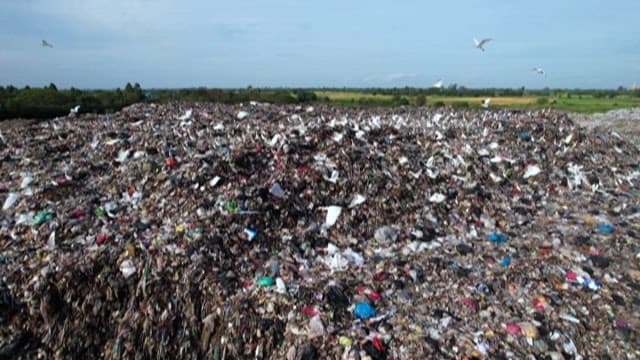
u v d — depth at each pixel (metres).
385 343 4.42
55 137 10.38
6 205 6.81
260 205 6.80
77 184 7.57
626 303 5.10
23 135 10.70
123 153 8.74
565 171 9.63
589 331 4.68
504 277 5.54
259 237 6.23
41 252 5.72
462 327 4.66
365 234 6.73
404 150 9.74
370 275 5.58
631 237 6.61
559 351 4.39
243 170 7.88
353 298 5.08
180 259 5.52
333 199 7.43
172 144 9.31
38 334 5.03
